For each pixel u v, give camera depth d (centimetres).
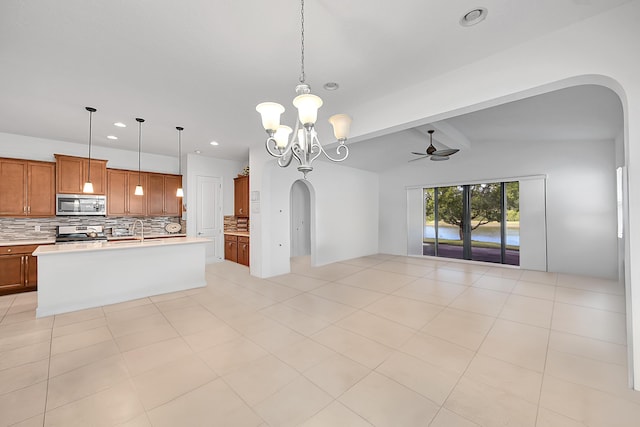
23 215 445
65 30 192
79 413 173
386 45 214
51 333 285
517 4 171
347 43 211
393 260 700
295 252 787
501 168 602
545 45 203
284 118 371
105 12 175
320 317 329
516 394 191
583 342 264
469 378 210
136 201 571
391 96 298
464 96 245
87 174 501
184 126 409
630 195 175
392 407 179
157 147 546
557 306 361
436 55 228
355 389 197
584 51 187
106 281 374
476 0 168
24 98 306
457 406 180
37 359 236
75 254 353
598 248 503
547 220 549
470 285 465
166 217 645
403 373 217
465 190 670
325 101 317
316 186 630
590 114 359
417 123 288
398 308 359
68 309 345
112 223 566
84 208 497
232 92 293
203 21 184
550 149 545
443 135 476
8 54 221
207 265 632
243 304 375
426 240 747
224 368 223
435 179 704
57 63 235
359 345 261
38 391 194
